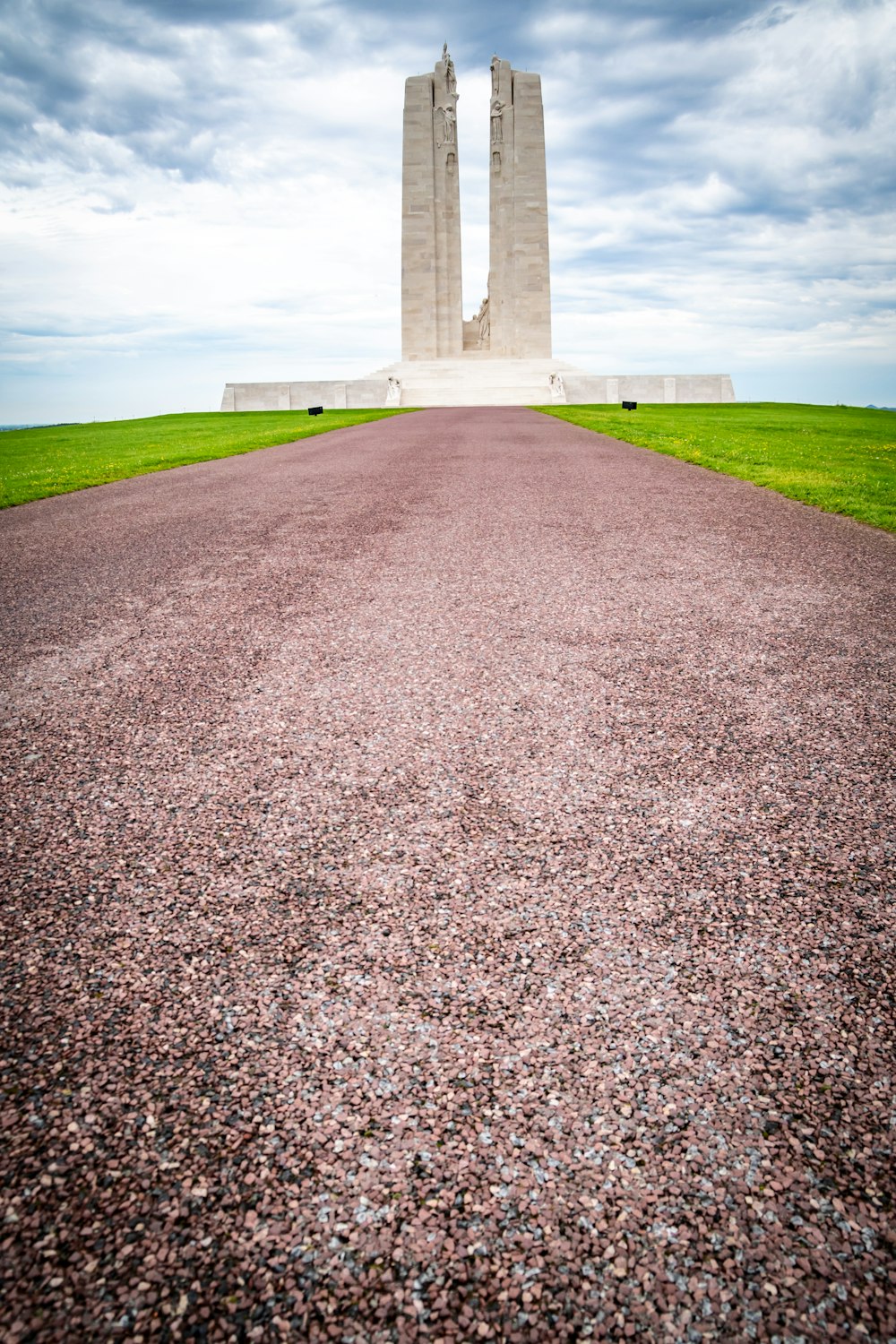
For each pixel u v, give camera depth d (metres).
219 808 3.41
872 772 3.65
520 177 64.88
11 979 2.45
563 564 7.50
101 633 5.90
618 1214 1.79
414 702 4.49
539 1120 2.00
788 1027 2.27
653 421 29.48
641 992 2.39
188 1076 2.12
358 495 11.79
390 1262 1.69
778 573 7.14
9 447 29.92
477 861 3.01
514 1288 1.65
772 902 2.78
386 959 2.52
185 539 9.20
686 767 3.72
